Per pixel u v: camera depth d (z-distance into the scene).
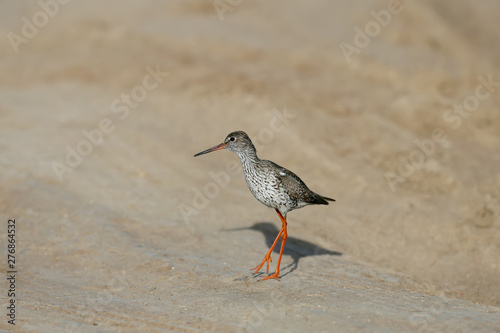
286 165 16.94
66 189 14.90
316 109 20.02
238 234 13.24
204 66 23.48
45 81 23.14
